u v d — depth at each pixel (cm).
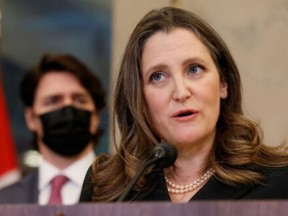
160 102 509
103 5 895
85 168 796
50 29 887
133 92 529
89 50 880
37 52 882
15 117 845
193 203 379
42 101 810
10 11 890
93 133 809
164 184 520
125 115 552
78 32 886
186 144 510
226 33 881
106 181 550
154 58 512
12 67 876
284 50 870
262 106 866
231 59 537
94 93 816
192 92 501
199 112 501
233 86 538
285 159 513
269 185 495
